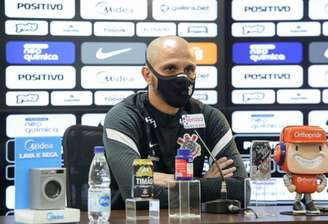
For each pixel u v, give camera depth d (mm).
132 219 2432
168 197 2666
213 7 4512
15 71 4359
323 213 2584
